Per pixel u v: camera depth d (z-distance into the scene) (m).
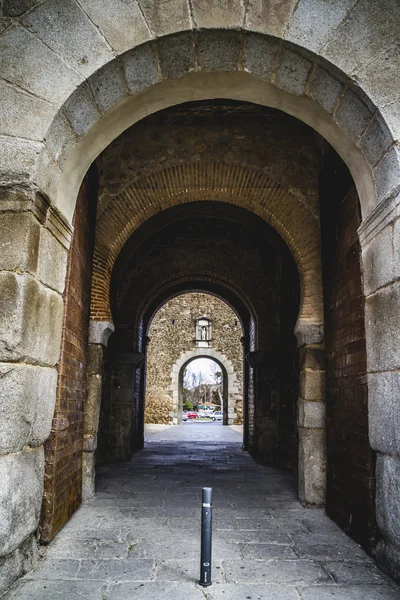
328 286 5.87
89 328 6.35
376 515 3.86
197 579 3.60
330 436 5.53
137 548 4.27
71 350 5.10
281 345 10.16
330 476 5.47
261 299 10.86
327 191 6.07
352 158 4.21
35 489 3.63
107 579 3.57
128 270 11.07
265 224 8.99
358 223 4.76
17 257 3.31
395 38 3.63
